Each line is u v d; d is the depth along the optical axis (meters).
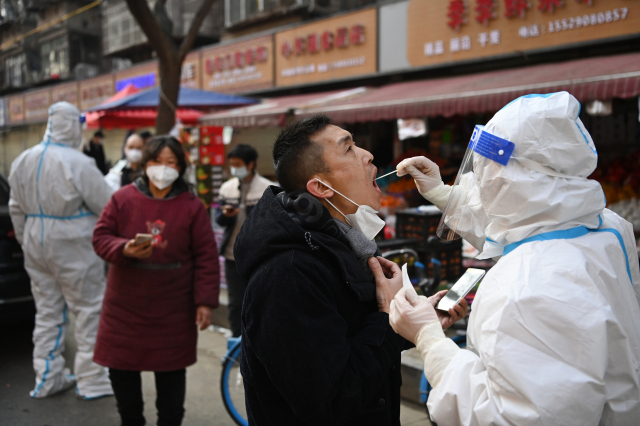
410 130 6.16
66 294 3.52
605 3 6.08
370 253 1.44
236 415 3.24
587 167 1.20
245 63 11.38
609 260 1.18
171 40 5.85
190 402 3.57
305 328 1.22
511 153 1.16
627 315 1.16
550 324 1.04
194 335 2.80
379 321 1.36
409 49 8.30
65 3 20.92
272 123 6.77
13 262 4.22
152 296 2.65
